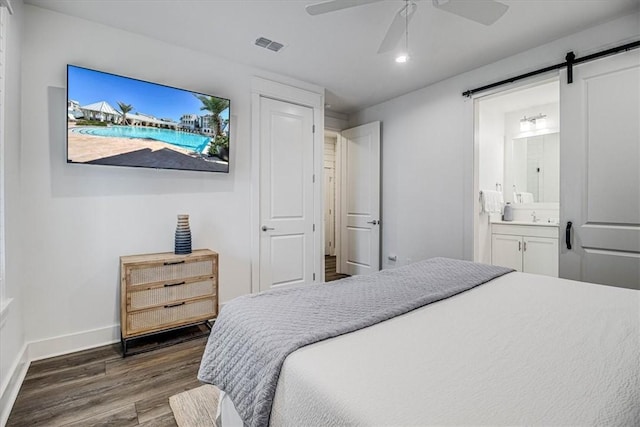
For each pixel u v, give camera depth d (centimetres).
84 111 223
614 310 128
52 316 223
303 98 350
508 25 237
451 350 94
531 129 425
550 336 104
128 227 251
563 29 243
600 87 234
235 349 114
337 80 346
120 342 246
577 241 245
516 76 283
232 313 130
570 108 248
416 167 374
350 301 138
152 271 235
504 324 114
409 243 382
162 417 160
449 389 74
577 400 69
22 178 210
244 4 215
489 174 429
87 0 211
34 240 216
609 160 230
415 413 65
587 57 240
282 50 279
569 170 249
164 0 211
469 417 64
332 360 88
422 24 235
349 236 464
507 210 435
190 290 251
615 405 68
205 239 288
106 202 242
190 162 270
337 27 243
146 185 258
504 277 184
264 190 326
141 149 246
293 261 349
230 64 300
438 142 350
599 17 227
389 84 356
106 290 242
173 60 269
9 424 154
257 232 320
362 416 65
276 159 334
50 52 220
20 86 205
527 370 82
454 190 335
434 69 316
